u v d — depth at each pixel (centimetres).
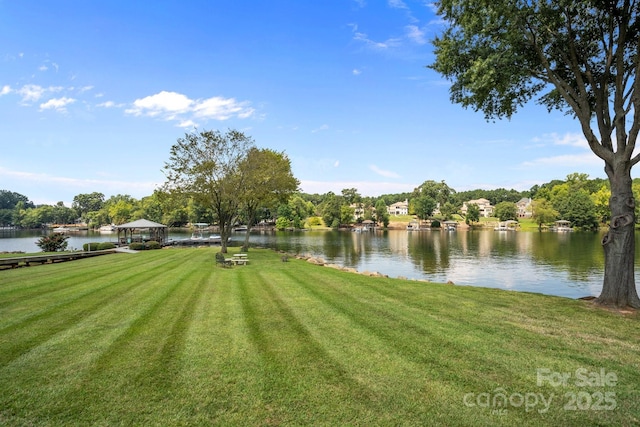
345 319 841
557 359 604
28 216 12362
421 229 11219
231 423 425
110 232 9344
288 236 7750
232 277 1519
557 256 3672
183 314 880
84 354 619
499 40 1080
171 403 467
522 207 14512
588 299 1072
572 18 1049
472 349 646
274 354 625
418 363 587
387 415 441
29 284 1279
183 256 2578
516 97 1328
